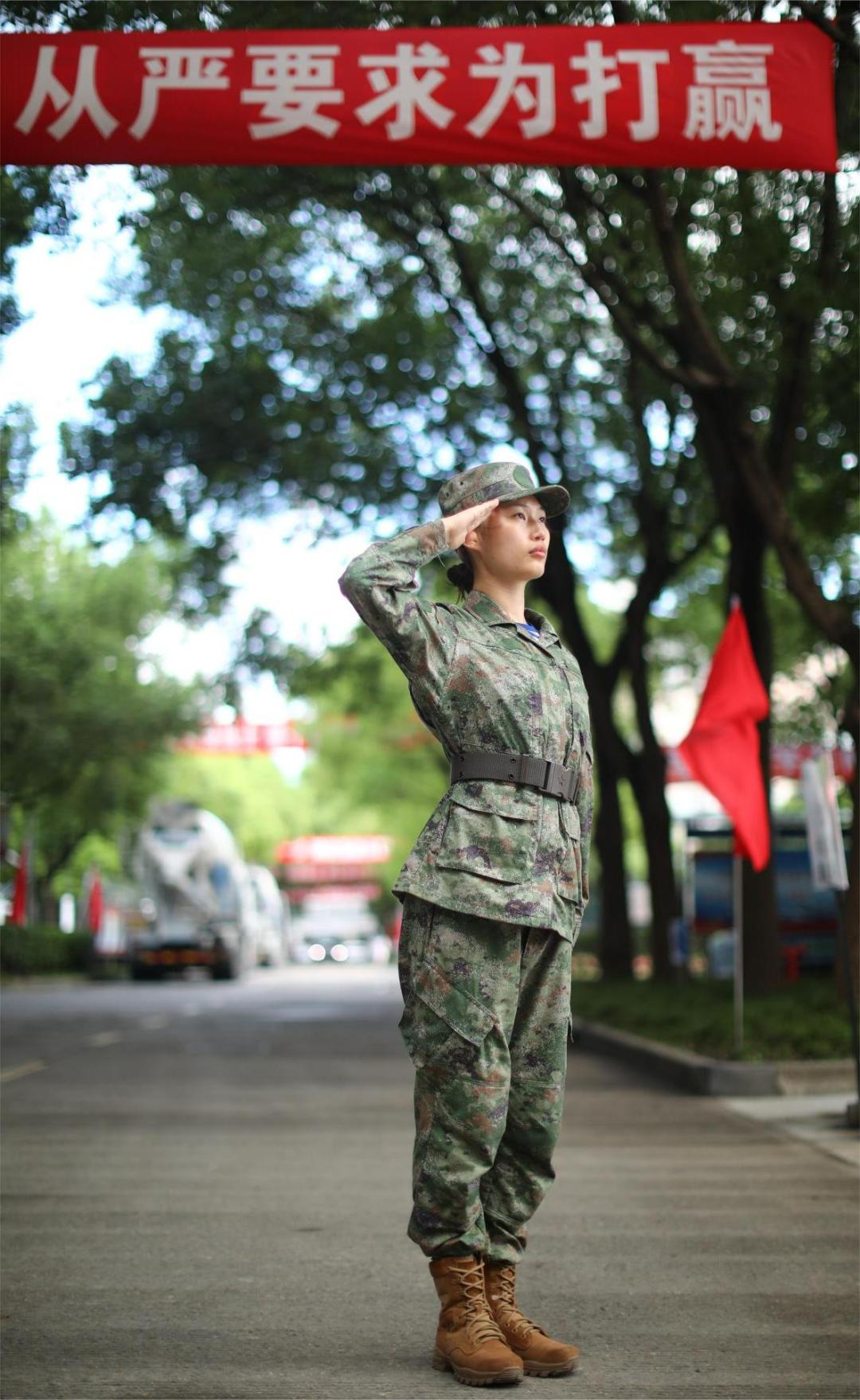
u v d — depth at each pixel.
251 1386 4.17
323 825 74.38
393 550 4.20
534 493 4.48
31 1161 8.36
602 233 14.03
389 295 19.31
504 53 8.57
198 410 20.67
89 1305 5.14
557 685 4.39
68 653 32.47
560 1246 6.19
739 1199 7.27
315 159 8.55
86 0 10.25
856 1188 7.56
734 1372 4.34
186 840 39.41
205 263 18.42
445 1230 4.25
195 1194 7.33
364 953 62.47
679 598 27.36
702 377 13.66
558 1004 4.33
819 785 9.88
